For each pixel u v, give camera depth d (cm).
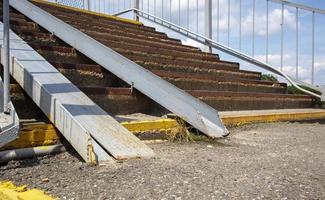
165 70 668
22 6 699
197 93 577
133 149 318
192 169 273
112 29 840
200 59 844
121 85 537
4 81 305
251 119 568
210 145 388
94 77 515
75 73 493
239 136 453
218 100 611
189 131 440
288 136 461
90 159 289
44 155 315
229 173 263
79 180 251
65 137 324
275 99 753
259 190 226
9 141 290
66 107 332
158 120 423
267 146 385
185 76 625
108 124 341
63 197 219
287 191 224
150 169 272
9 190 230
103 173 265
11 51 430
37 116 390
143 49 707
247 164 293
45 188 236
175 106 445
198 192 222
